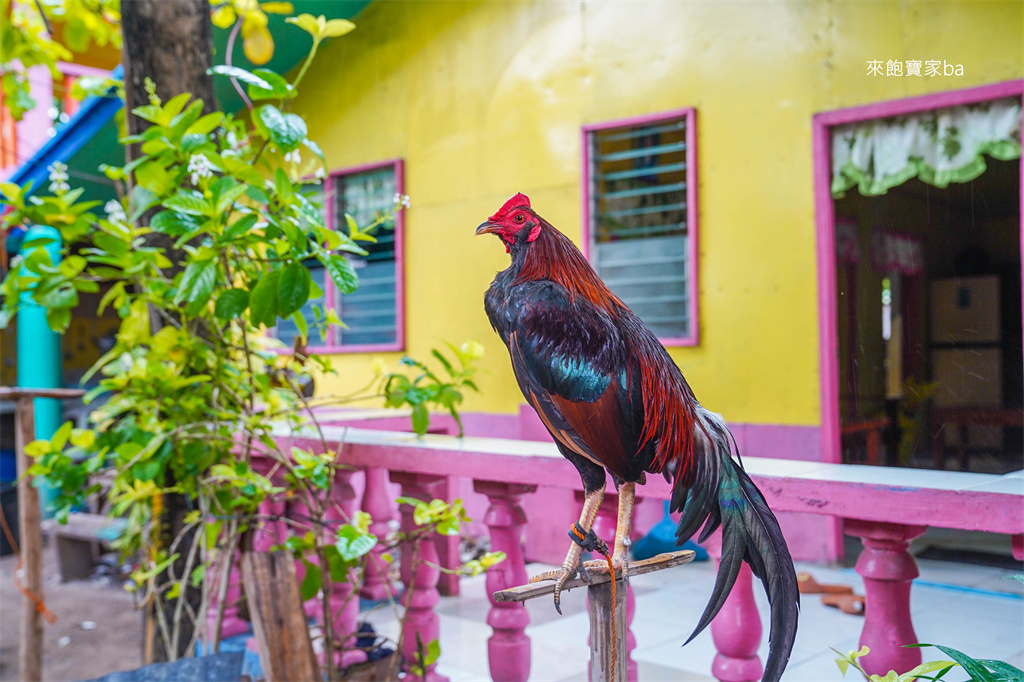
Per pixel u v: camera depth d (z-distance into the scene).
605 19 5.41
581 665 3.01
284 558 2.36
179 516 3.37
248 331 3.10
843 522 1.93
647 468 1.34
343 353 6.62
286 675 2.26
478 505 5.41
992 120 3.90
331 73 6.72
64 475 2.86
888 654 1.87
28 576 3.49
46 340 7.39
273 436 3.42
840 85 4.45
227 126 2.81
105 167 2.91
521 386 1.37
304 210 2.41
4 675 4.39
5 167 6.98
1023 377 1.69
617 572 1.39
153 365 2.87
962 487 1.72
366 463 3.04
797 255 4.72
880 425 1.91
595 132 5.53
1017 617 2.97
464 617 3.75
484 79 5.95
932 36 4.02
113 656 4.45
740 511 1.32
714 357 5.04
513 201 1.39
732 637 2.21
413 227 6.30
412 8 6.26
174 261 3.18
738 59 4.89
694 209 5.07
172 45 3.27
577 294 1.35
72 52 6.86
